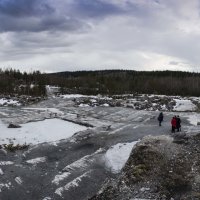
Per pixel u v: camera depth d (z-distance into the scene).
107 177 21.91
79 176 21.78
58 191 19.64
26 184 20.59
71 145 29.00
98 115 48.34
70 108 54.91
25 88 90.81
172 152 21.14
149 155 20.50
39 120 41.34
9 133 33.75
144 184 18.44
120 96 76.75
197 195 16.62
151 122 42.38
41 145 28.89
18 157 25.73
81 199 19.00
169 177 18.69
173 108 56.44
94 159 25.20
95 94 90.06
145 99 67.88
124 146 27.36
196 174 18.75
